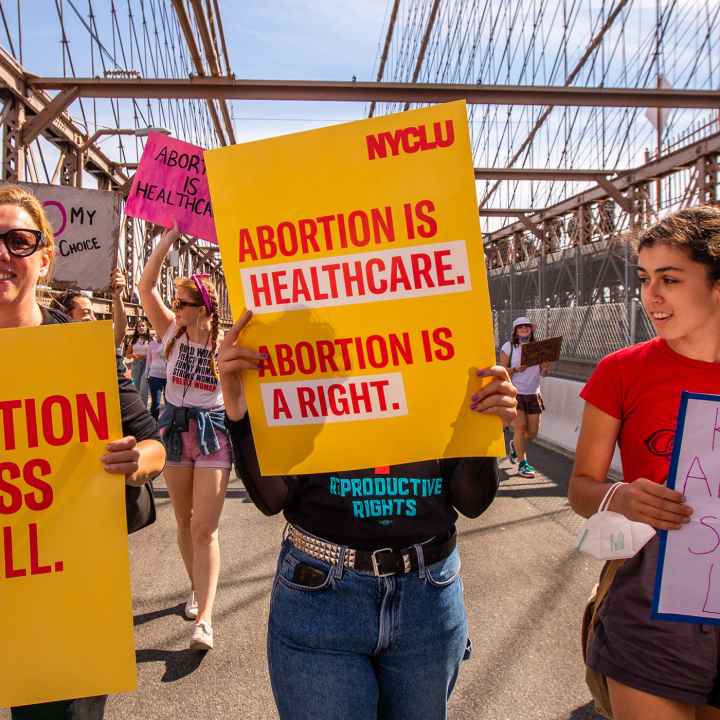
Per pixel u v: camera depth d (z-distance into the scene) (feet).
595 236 78.59
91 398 4.78
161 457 5.46
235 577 13.38
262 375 5.10
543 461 25.71
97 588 4.67
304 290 5.05
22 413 4.73
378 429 5.02
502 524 16.88
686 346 5.12
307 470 5.04
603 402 5.34
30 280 5.16
